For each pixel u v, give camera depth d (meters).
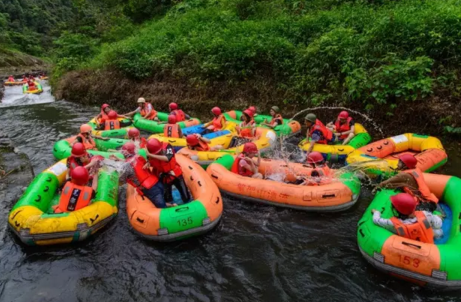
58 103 14.70
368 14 10.97
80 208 4.81
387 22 9.28
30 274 4.23
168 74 13.11
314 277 4.14
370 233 4.16
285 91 10.64
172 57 13.39
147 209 4.80
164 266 4.37
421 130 8.07
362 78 8.70
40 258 4.50
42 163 7.62
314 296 3.87
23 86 19.39
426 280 3.72
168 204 5.15
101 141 8.07
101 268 4.34
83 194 4.83
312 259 4.43
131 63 13.78
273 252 4.57
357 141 7.55
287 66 10.79
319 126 7.30
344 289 3.95
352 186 5.41
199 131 8.88
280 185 5.50
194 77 12.35
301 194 5.32
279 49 11.12
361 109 9.00
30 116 12.26
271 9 14.92
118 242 4.80
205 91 11.87
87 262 4.43
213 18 15.83
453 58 8.27
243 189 5.68
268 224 5.16
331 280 4.08
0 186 6.23
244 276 4.18
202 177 5.61
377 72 8.77
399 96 8.20
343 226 5.07
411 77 8.34
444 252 3.70
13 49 33.59
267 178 6.25
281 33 12.26
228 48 11.84
